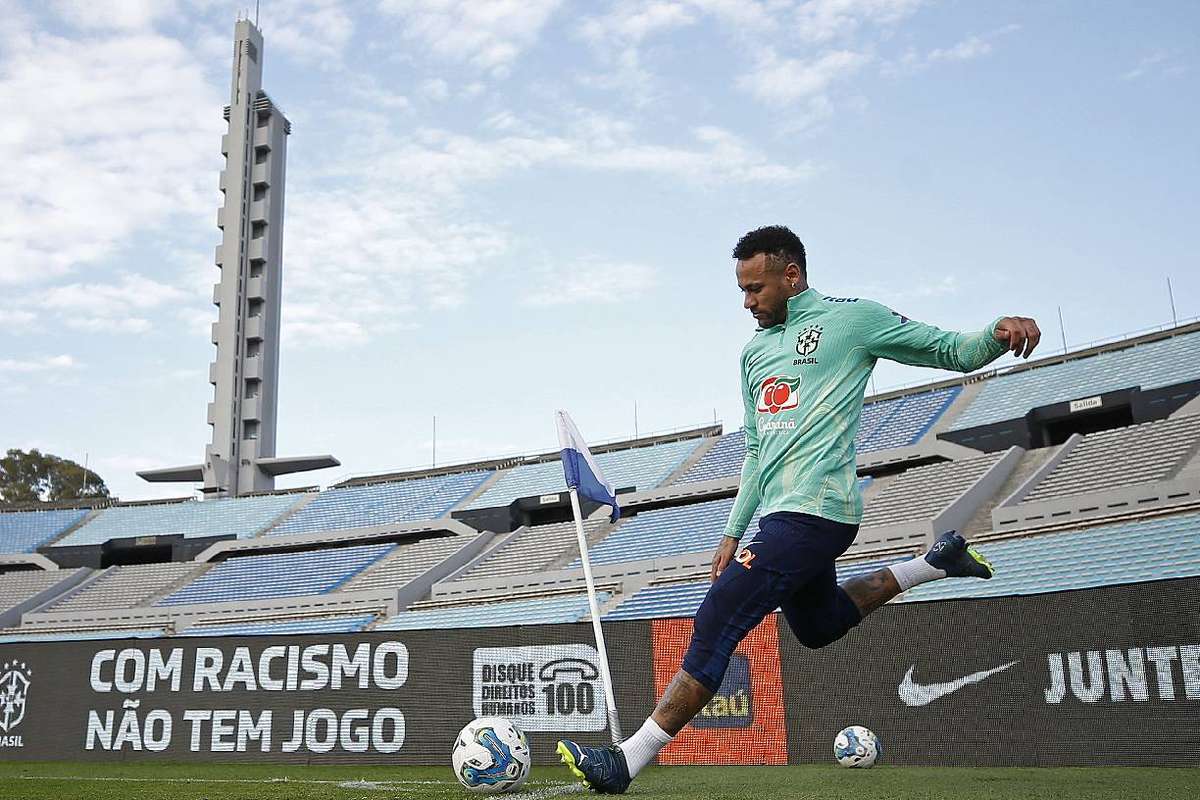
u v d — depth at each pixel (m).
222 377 40.72
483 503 36.94
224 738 12.30
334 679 12.04
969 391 31.27
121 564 40.62
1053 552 20.62
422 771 10.57
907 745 9.38
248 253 41.81
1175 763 8.33
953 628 9.44
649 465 36.09
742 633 4.04
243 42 42.47
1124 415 28.62
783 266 4.15
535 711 11.20
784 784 6.86
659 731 4.23
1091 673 8.80
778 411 4.06
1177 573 18.09
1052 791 5.71
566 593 28.53
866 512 26.67
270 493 41.28
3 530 41.91
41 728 13.09
